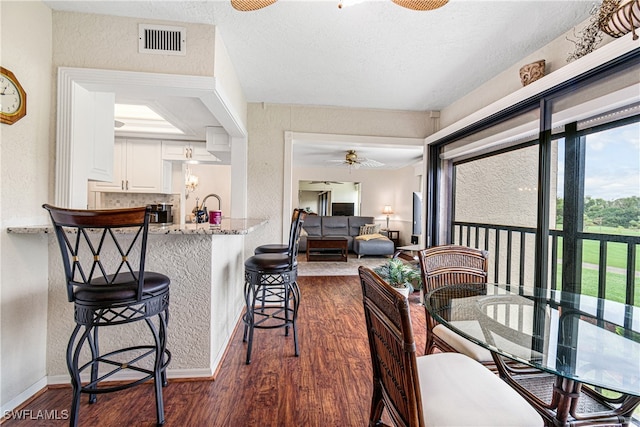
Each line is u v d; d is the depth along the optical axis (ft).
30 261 5.31
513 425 2.96
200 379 6.00
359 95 10.16
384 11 5.79
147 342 5.99
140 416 4.92
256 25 6.26
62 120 5.81
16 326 5.06
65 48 5.85
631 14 4.41
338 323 9.04
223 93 6.89
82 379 5.78
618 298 5.57
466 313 4.78
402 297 2.68
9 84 4.90
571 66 5.77
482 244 9.58
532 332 4.15
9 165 4.93
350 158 18.33
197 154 13.51
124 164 13.25
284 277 7.00
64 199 5.82
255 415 4.99
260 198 11.05
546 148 6.73
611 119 5.49
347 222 25.45
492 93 8.74
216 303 6.52
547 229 6.82
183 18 6.04
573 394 3.64
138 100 8.20
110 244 5.78
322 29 6.40
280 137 11.09
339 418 4.95
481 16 5.90
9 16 4.89
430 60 7.70
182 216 14.56
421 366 3.91
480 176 9.55
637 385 2.96
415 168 22.74
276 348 7.38
